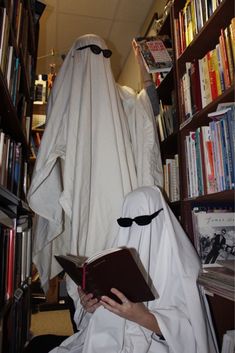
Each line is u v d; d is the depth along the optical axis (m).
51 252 1.49
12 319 1.33
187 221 1.31
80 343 1.07
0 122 1.28
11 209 1.38
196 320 0.92
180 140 1.40
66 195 1.22
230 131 1.00
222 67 1.08
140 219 1.03
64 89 1.45
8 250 1.18
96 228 1.20
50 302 2.93
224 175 1.03
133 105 1.50
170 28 1.66
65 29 2.91
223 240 1.20
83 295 1.10
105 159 1.26
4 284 1.10
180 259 0.99
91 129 1.30
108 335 0.95
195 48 1.33
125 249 0.85
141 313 0.89
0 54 1.09
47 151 1.34
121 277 0.86
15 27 1.40
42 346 1.17
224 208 1.31
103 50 1.44
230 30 1.02
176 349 0.88
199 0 1.28
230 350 1.02
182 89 1.41
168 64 1.52
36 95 2.92
